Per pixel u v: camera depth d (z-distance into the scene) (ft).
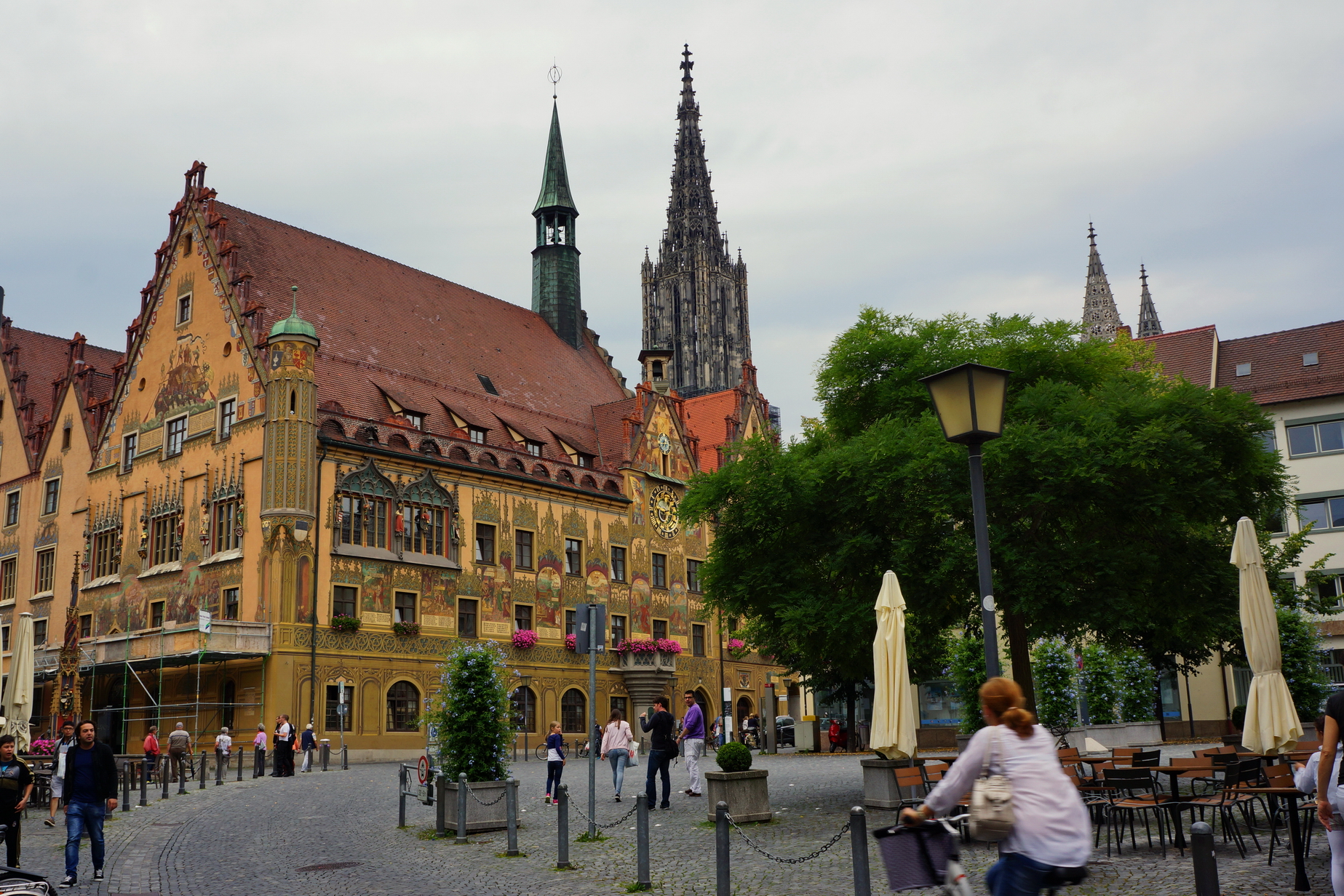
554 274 263.90
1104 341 94.53
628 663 211.00
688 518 89.86
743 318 540.93
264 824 80.69
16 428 233.14
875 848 57.52
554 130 273.75
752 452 86.48
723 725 197.06
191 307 191.83
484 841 67.51
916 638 84.79
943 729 184.75
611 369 266.36
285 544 166.71
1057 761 27.58
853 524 81.92
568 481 210.18
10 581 222.89
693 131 544.21
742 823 69.87
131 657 168.35
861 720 187.83
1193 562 78.07
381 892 51.85
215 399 182.91
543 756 172.45
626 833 68.23
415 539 182.91
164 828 79.46
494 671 74.90
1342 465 193.16
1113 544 78.13
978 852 54.44
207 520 178.29
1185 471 71.15
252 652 160.86
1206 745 142.72
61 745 85.87
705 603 91.30
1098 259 582.76
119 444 200.75
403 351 207.00
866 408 92.12
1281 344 207.62
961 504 74.08
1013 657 80.23
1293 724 55.42
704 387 517.55
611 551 215.31
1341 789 33.14
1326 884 42.47
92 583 197.77
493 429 207.41
